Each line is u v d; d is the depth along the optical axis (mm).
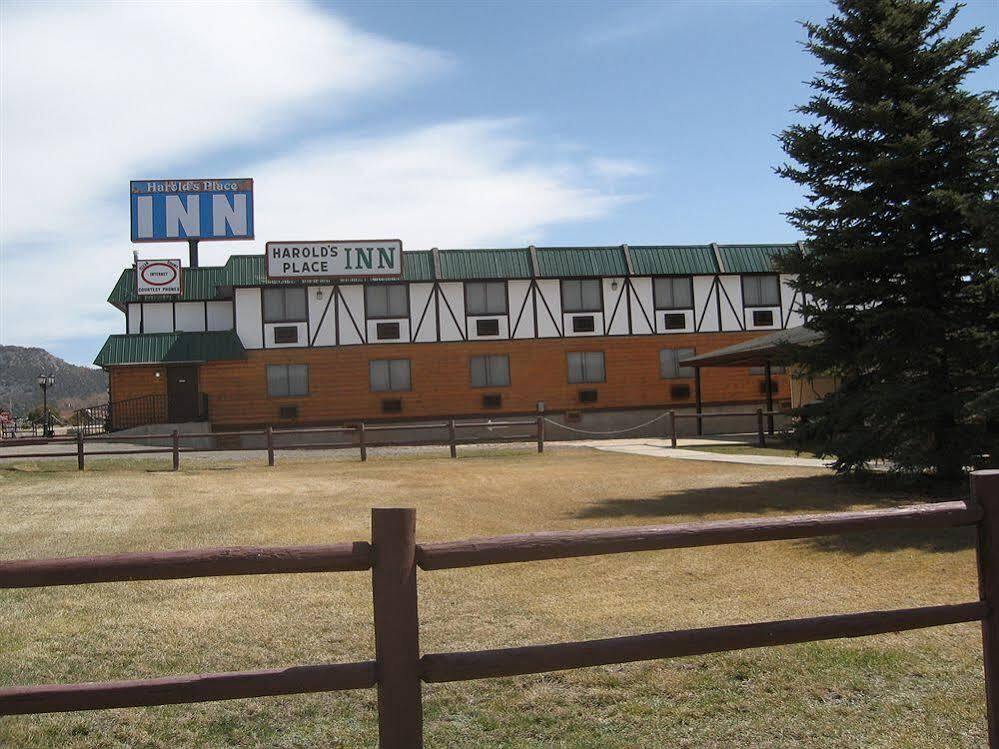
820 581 6961
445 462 19594
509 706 4504
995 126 10703
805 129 12164
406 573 2830
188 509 11734
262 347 30734
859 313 12062
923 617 3346
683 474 15195
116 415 29844
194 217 31906
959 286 11641
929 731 4094
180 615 6234
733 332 33062
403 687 2803
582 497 12477
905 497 11367
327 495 13273
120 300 30766
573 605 6438
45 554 8422
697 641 3119
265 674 2770
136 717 4422
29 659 5266
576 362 32312
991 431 11352
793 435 12781
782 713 4359
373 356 31219
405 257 32031
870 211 11711
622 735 4152
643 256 33125
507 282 32219
